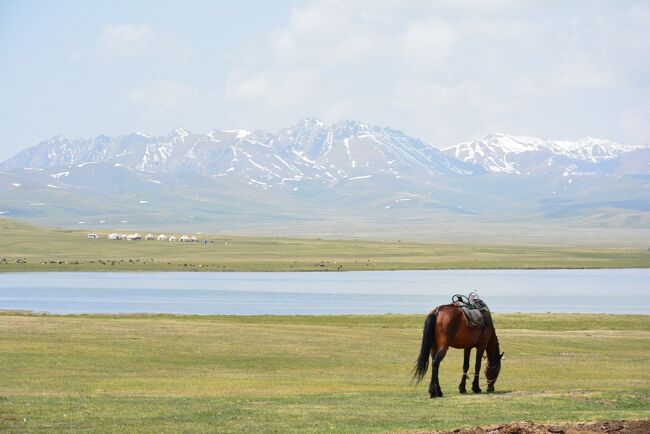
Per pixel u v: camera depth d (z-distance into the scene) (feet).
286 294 456.04
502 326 263.29
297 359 159.12
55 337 174.29
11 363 140.77
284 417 88.48
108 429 80.84
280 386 124.67
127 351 159.33
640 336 220.23
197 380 129.80
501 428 76.02
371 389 123.44
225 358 156.46
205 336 184.34
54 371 134.51
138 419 86.74
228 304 390.83
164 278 598.34
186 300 412.16
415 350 177.17
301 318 285.02
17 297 426.10
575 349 192.24
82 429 80.74
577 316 290.56
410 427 82.84
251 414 90.58
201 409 94.38
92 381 125.49
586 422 82.02
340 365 154.30
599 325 266.77
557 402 101.19
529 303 411.54
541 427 76.02
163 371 139.33
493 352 117.08
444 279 602.85
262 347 171.73
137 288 495.41
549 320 277.64
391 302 409.28
